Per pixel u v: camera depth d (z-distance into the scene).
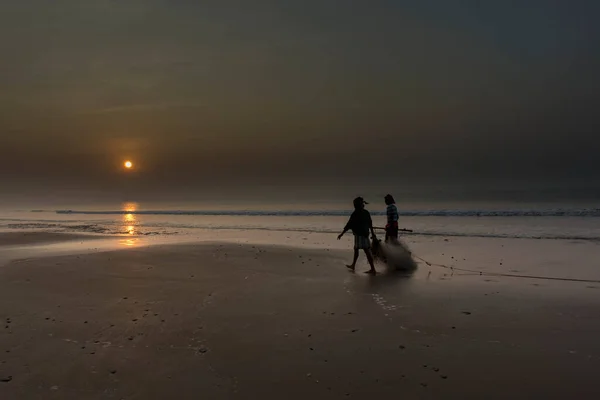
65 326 5.82
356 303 6.93
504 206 34.88
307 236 16.88
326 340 5.25
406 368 4.41
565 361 4.52
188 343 5.19
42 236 17.00
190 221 24.89
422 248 13.12
